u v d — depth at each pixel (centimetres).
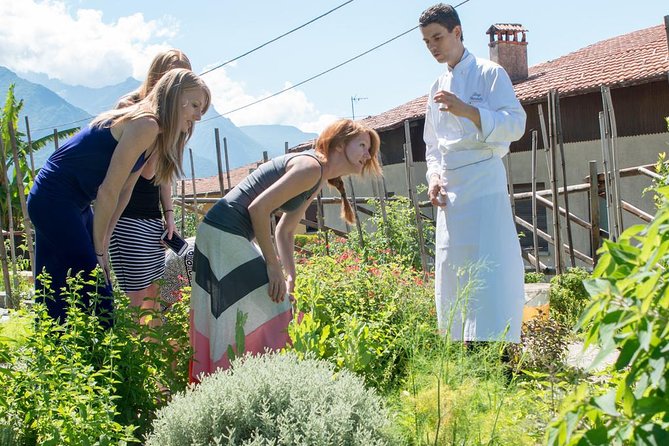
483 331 443
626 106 1645
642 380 147
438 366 302
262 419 262
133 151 400
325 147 410
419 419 283
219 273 394
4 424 303
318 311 474
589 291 152
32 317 344
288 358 301
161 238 508
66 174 406
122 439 295
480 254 461
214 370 386
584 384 153
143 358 375
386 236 904
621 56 1928
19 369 325
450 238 473
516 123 460
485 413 293
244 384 274
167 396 393
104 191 402
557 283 680
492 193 468
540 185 1848
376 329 427
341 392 276
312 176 401
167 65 463
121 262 487
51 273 410
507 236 466
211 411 266
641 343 141
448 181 479
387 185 2350
